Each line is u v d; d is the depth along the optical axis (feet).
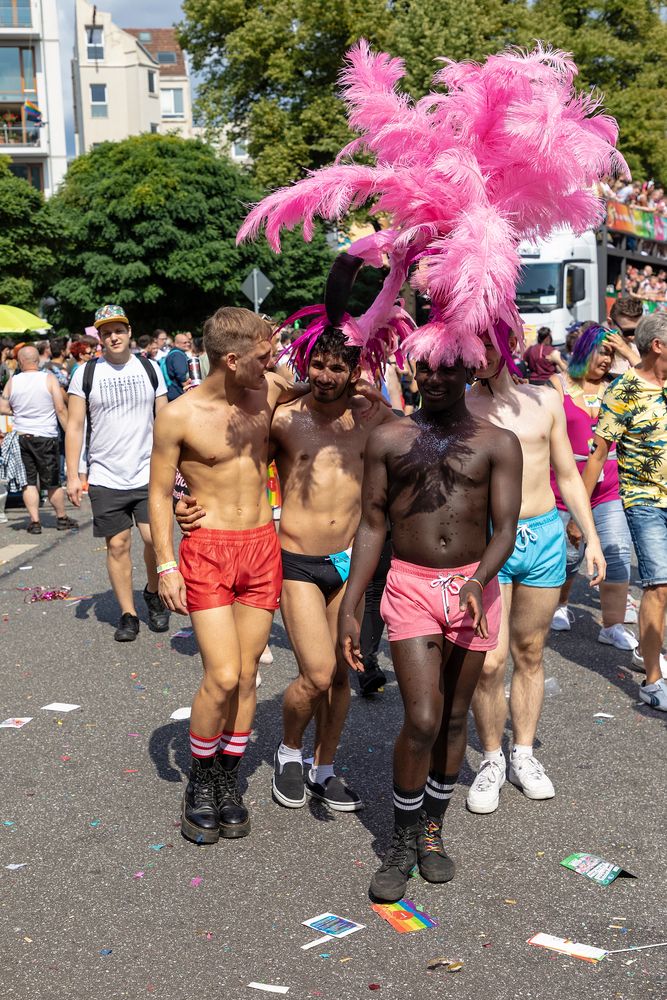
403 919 11.05
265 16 120.06
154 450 12.92
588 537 14.24
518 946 10.53
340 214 11.60
